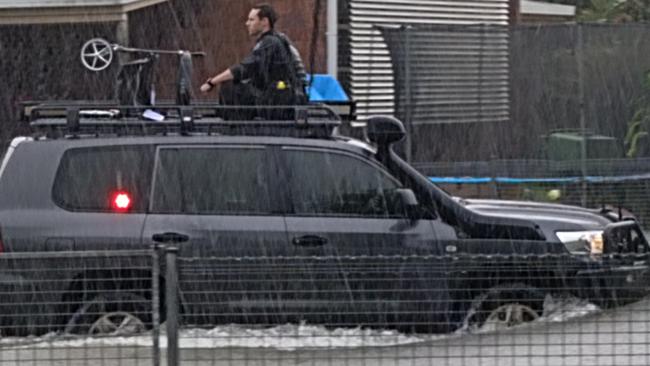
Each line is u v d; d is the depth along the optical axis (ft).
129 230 112.37
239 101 129.29
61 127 116.37
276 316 94.84
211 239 112.98
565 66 198.80
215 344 90.22
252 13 131.75
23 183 113.09
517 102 200.95
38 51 230.48
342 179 116.37
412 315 96.02
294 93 130.21
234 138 116.37
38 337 95.04
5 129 229.66
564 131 198.70
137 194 114.01
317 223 114.62
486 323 100.42
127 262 102.83
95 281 100.53
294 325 93.81
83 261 102.17
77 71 228.84
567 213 122.31
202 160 115.34
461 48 201.36
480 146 201.16
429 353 88.99
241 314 93.86
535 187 195.83
